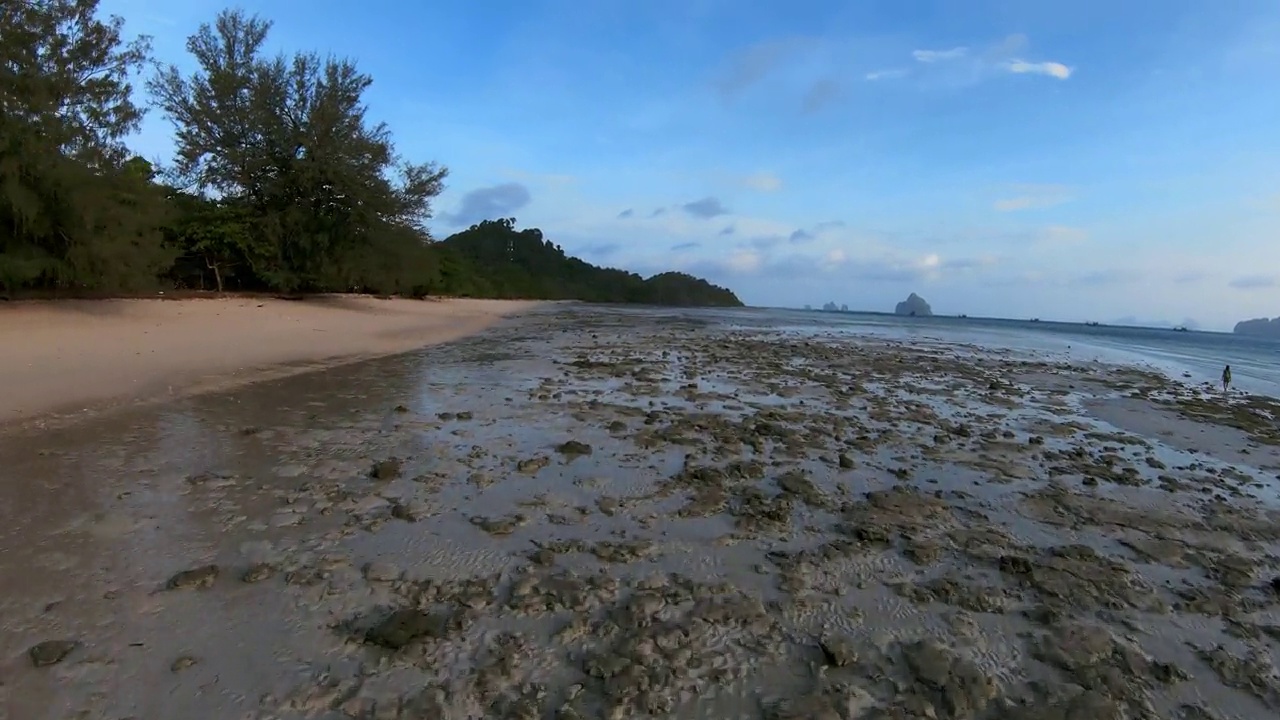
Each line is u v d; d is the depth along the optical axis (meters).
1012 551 5.41
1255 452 9.80
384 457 7.46
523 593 4.32
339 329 23.62
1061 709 3.38
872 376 17.33
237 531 5.23
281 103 33.91
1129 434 10.82
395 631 3.78
